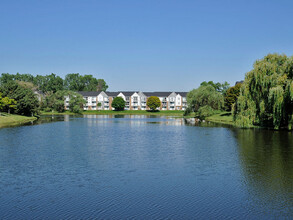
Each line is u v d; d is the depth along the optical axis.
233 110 64.25
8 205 20.17
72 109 158.12
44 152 38.00
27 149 40.09
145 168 29.91
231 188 23.58
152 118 116.31
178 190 23.16
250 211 19.11
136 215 18.53
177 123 87.00
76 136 54.34
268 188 23.55
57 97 158.75
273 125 60.41
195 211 19.12
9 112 95.19
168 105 195.75
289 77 53.53
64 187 23.91
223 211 19.14
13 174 27.64
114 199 21.22
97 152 38.22
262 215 18.53
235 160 33.25
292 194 22.14
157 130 65.75
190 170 29.16
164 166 30.75
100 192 22.70
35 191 22.95
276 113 54.41
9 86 98.94
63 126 75.25
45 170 29.03
